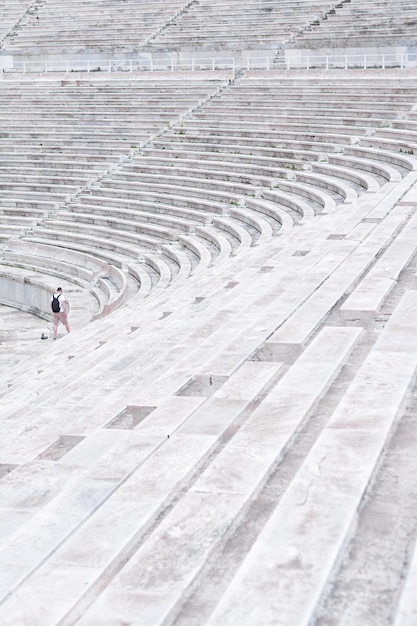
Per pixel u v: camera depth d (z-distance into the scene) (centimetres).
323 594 426
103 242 2850
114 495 564
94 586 455
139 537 512
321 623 406
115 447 664
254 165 3016
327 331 931
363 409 671
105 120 3678
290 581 434
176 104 3703
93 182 3309
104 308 2178
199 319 1194
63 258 2864
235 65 4016
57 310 2198
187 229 2712
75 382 1037
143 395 798
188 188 2995
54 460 727
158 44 4269
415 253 1342
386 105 3075
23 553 497
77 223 3075
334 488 536
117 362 1089
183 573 457
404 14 3844
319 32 3928
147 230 2831
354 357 854
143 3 4572
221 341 968
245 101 3534
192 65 3969
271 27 4109
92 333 1662
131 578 454
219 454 617
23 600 438
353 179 2541
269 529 489
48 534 521
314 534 481
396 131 2808
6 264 2953
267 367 845
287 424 667
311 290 1156
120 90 3894
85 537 507
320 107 3291
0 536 539
